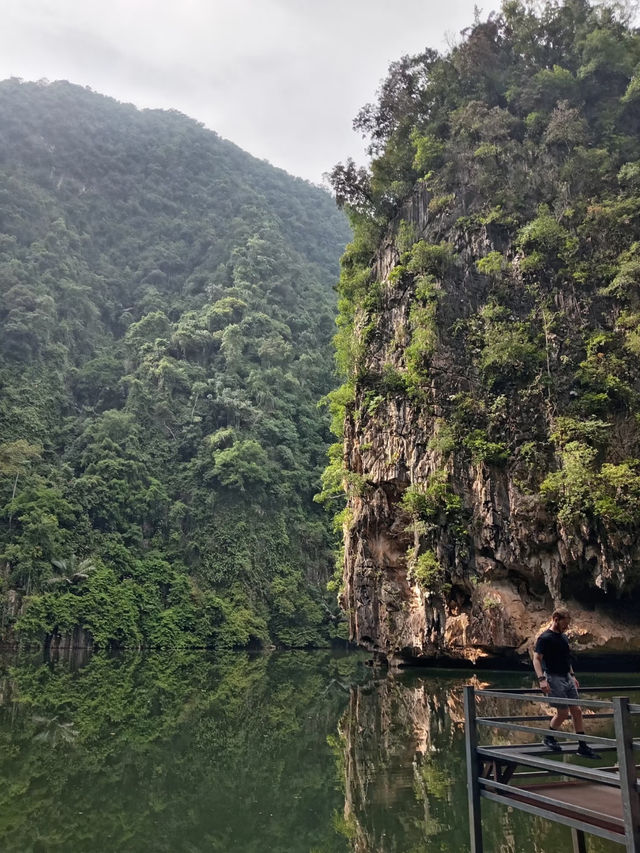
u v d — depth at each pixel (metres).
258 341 103.31
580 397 30.84
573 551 27.61
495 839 9.12
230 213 146.75
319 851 9.27
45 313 98.81
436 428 32.72
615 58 42.03
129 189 146.12
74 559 67.94
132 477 81.75
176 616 70.12
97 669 43.22
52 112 150.88
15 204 119.69
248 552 78.56
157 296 120.81
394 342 37.81
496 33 46.62
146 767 14.30
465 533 30.09
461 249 38.03
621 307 32.56
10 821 10.66
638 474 28.00
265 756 15.33
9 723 19.61
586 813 5.52
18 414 83.00
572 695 7.22
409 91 46.72
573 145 39.44
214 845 9.66
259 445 86.06
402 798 11.20
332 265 156.50
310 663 50.97
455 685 26.47
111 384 96.56
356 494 38.12
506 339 32.91
